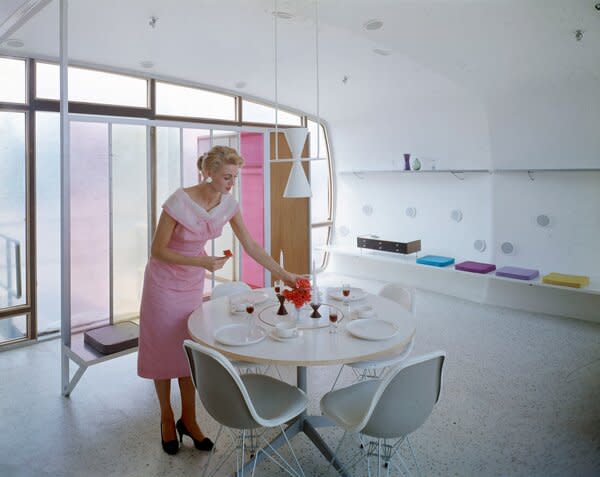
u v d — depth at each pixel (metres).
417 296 5.56
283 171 5.20
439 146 5.48
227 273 4.37
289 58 4.36
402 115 5.75
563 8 2.99
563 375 3.39
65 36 2.90
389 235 6.14
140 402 3.08
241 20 3.52
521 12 3.09
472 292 5.45
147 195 3.60
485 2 2.99
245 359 2.01
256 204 4.66
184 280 2.56
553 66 3.90
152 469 2.38
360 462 2.41
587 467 2.34
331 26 3.59
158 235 2.47
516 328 4.40
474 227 5.31
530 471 2.32
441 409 2.93
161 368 2.52
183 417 2.59
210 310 2.65
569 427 2.71
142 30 3.68
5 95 3.91
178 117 5.08
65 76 2.94
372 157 6.19
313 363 1.95
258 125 5.82
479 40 3.57
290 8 3.25
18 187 4.02
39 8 2.75
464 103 5.17
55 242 4.29
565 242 4.58
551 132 4.47
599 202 4.34
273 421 1.96
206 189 2.53
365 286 6.05
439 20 3.28
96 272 3.41
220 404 1.96
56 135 4.20
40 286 4.26
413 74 4.68
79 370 3.00
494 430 2.69
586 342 4.02
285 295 2.45
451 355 3.78
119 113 4.64
